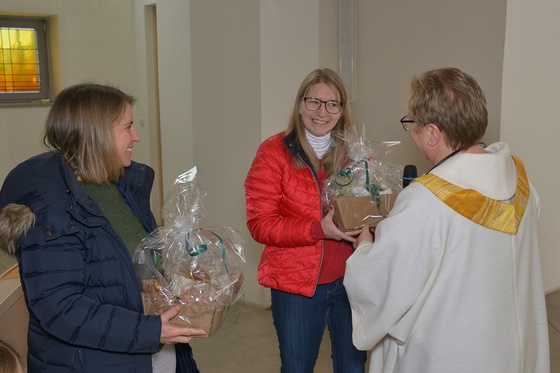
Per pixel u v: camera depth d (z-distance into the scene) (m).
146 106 6.18
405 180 1.93
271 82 3.63
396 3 3.53
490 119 3.31
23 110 5.95
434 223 1.31
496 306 1.34
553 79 3.56
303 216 1.95
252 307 3.90
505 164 1.37
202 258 1.53
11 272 2.10
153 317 1.41
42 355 1.45
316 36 3.79
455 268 1.32
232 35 3.74
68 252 1.36
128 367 1.46
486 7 3.17
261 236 1.94
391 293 1.36
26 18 5.99
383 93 3.69
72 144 1.43
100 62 6.25
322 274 1.97
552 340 3.31
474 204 1.31
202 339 3.39
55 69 6.14
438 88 1.35
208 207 4.13
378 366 1.57
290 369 2.01
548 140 3.67
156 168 6.24
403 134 3.57
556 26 3.50
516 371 1.38
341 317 2.03
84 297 1.37
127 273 1.45
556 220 3.93
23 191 1.39
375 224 1.82
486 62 3.23
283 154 1.96
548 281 4.00
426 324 1.36
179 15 4.71
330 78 1.97
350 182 1.88
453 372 1.34
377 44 3.69
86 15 6.10
